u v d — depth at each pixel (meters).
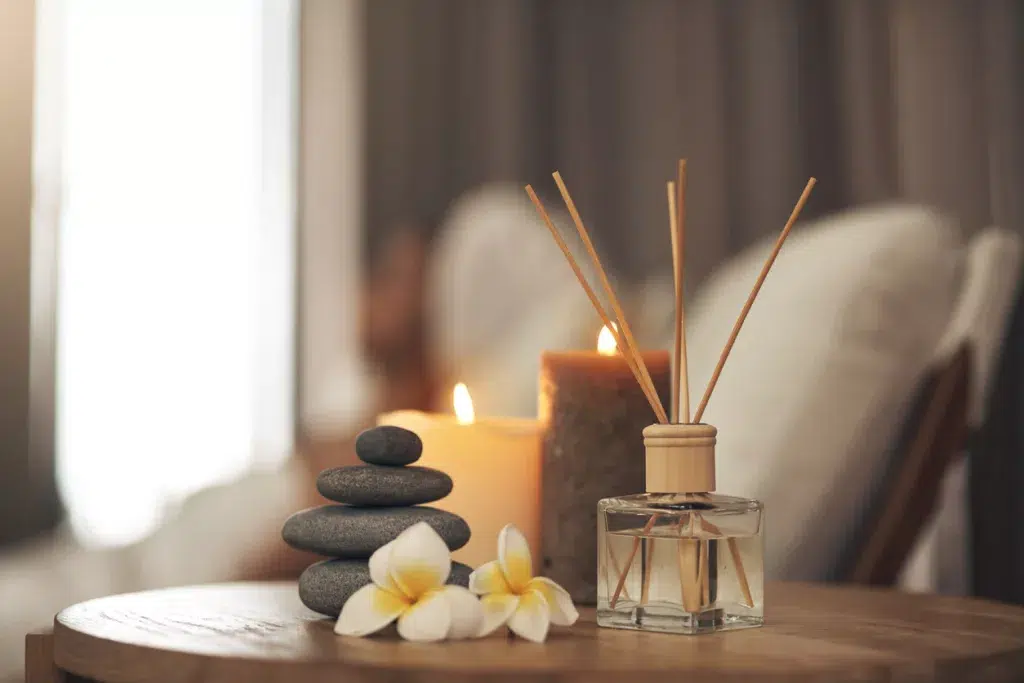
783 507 1.12
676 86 2.77
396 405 2.84
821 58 2.59
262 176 2.98
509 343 2.34
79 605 0.79
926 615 0.75
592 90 2.86
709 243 2.69
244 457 2.91
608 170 2.83
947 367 1.16
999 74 2.33
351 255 2.97
